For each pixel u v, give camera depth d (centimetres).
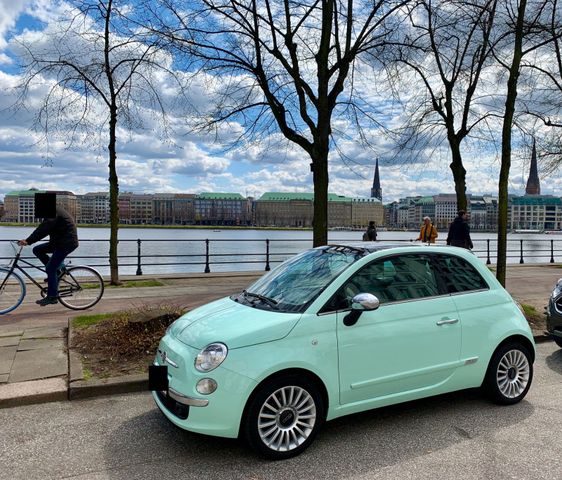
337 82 1076
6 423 447
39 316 830
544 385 571
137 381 528
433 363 453
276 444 382
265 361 376
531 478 355
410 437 422
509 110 908
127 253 2698
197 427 369
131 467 368
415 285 465
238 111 1171
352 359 411
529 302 1074
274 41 1084
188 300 1021
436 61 1247
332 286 424
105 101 1175
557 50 1190
